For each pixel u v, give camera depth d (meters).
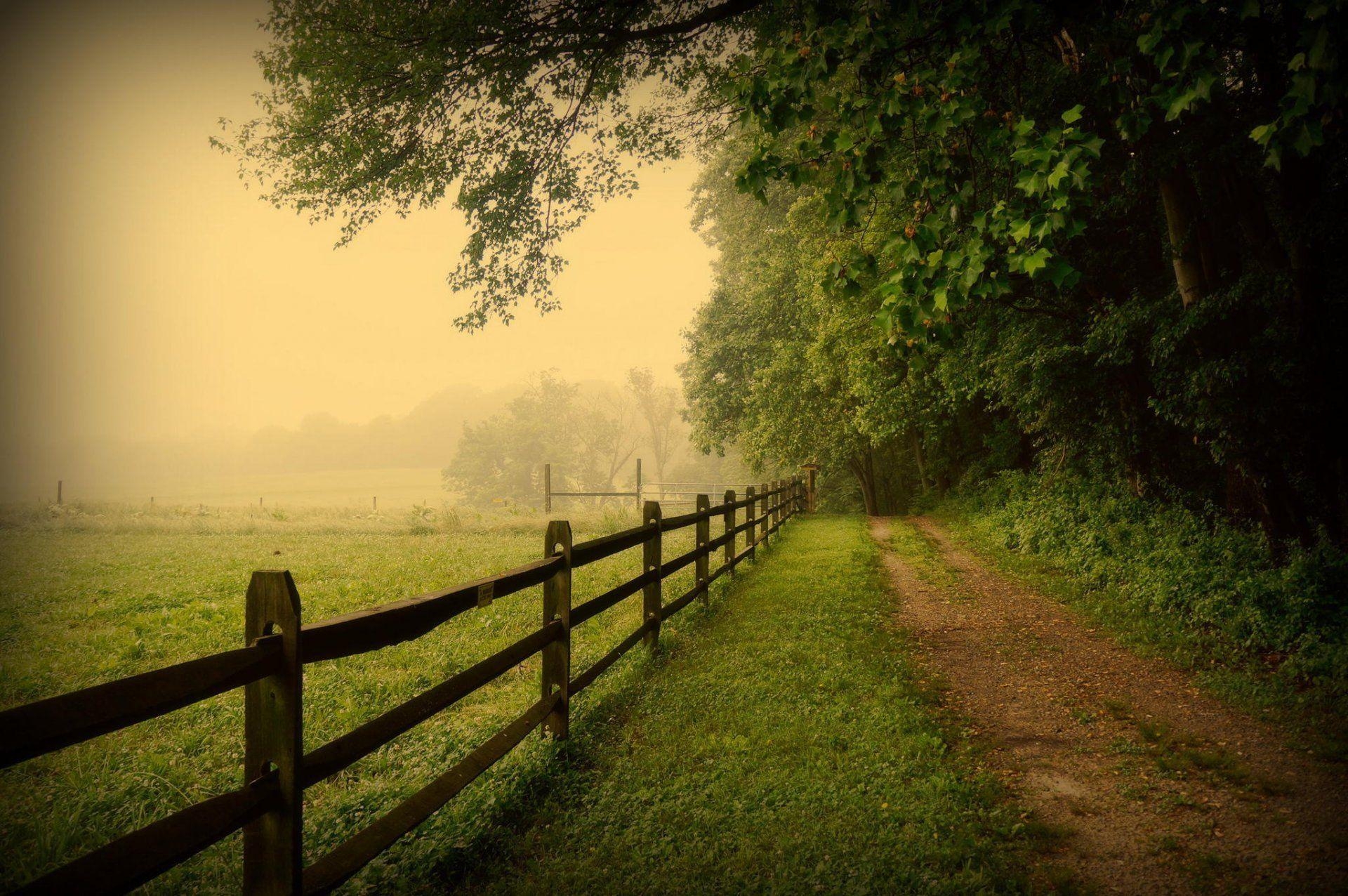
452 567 11.86
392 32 8.73
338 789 3.80
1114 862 3.02
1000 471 18.72
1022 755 4.15
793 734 4.34
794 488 21.30
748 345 25.80
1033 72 8.49
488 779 3.72
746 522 11.18
